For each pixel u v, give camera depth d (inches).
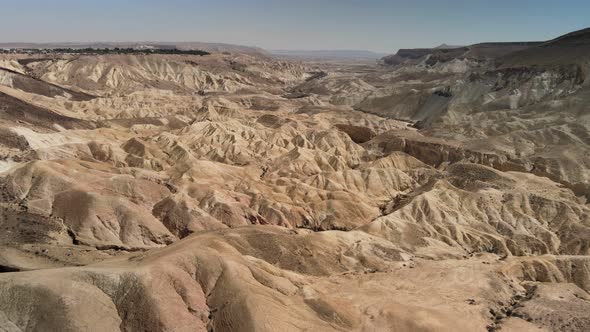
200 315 1678.2
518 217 2935.5
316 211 3267.7
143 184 3056.1
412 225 2839.6
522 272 2327.8
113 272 1658.5
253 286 1785.2
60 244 2297.0
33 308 1492.4
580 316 1850.4
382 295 2005.4
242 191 3472.0
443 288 2116.1
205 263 1843.0
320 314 1766.7
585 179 3565.5
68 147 3720.5
